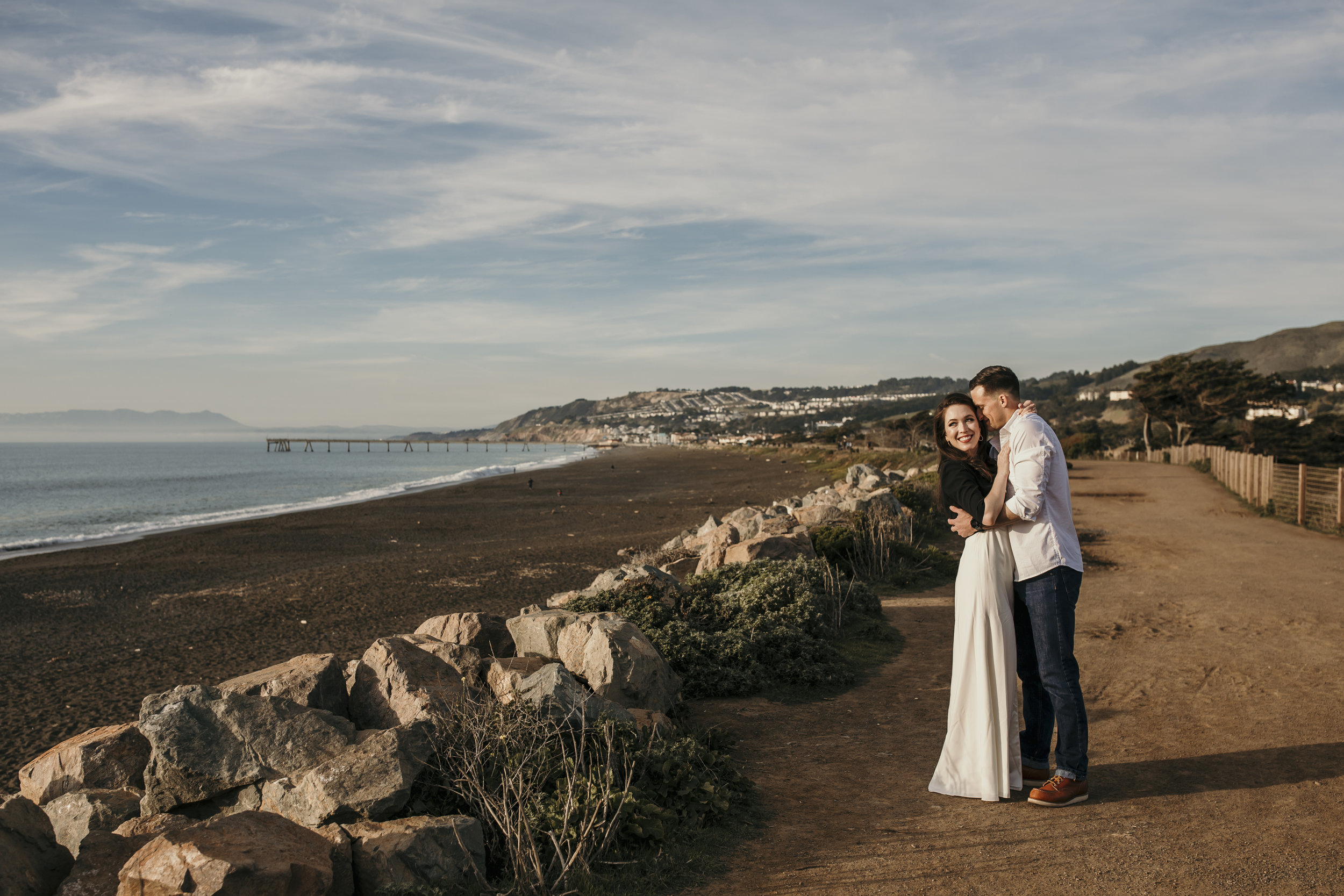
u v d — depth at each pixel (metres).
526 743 4.10
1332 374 155.88
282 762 3.79
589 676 5.52
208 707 3.92
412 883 3.07
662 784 4.16
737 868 3.54
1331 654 6.73
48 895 3.01
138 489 64.88
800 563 9.92
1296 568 11.55
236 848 2.78
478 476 77.50
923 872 3.38
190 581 19.22
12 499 54.53
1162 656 6.93
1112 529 16.58
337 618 14.44
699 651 6.92
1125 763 4.50
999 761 4.09
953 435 4.16
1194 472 35.72
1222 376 57.09
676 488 52.31
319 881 2.86
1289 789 3.98
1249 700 5.54
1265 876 3.14
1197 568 11.78
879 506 14.69
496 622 6.67
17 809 3.15
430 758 3.79
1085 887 3.15
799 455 106.00
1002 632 4.07
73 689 10.59
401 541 26.22
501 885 3.23
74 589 18.41
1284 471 18.64
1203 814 3.76
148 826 3.37
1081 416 164.75
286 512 38.75
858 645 8.00
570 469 90.62
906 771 4.67
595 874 3.38
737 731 5.62
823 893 3.26
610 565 19.23
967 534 4.21
